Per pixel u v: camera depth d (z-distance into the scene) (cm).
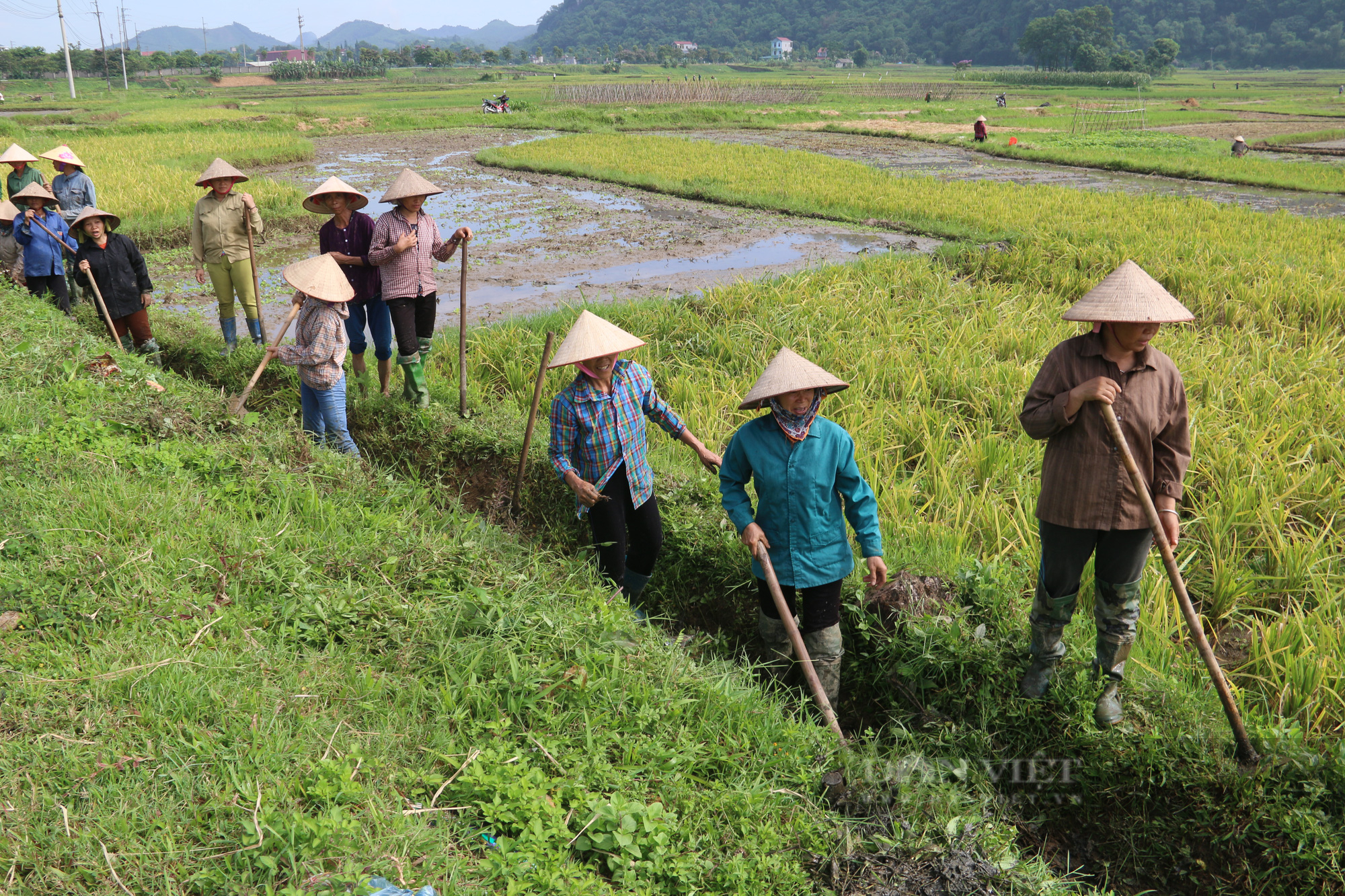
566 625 405
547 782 306
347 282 639
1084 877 363
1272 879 328
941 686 425
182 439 591
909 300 1127
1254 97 9094
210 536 448
